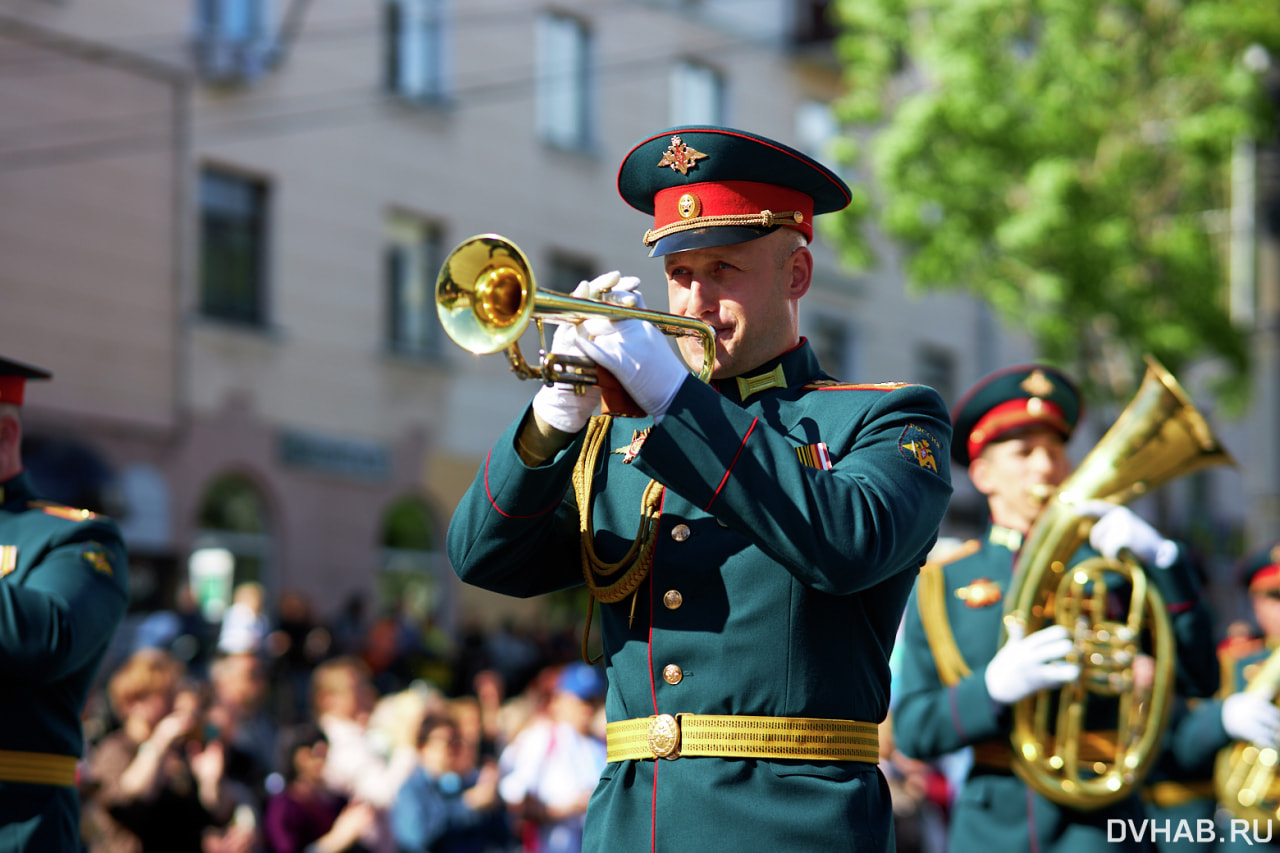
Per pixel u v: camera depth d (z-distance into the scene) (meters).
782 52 50.62
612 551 6.40
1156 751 10.34
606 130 46.09
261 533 37.88
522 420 6.26
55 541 8.61
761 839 5.93
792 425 6.34
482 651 35.31
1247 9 35.12
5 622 7.93
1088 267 35.19
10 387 8.95
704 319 6.39
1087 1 35.72
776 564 6.09
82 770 15.66
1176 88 36.69
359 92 40.19
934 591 11.15
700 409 5.71
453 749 17.52
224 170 37.53
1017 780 10.53
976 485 11.51
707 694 6.06
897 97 40.41
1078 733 10.33
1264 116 36.31
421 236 41.94
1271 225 37.41
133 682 15.04
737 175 6.32
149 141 35.66
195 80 36.62
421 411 41.62
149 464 35.31
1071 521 10.54
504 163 43.47
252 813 16.39
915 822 19.44
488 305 5.54
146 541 34.94
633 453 5.88
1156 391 10.86
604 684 19.25
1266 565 14.78
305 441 38.62
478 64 42.97
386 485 40.56
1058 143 35.88
